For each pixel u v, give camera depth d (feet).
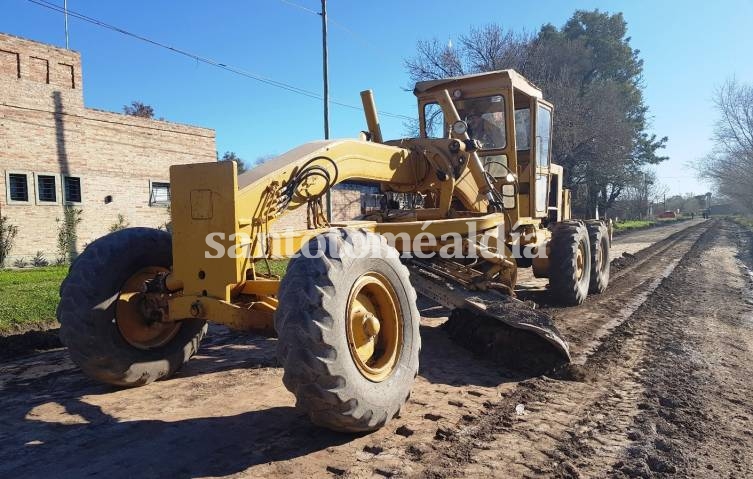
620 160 104.42
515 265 23.21
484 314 18.33
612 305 28.25
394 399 11.96
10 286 31.73
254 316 12.34
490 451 11.25
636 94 146.00
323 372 10.41
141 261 14.76
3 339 19.56
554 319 24.25
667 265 48.88
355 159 15.78
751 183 150.10
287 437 11.64
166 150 63.41
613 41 145.89
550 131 27.35
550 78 98.48
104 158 57.41
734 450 11.93
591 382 16.06
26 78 50.83
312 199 14.35
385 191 19.40
